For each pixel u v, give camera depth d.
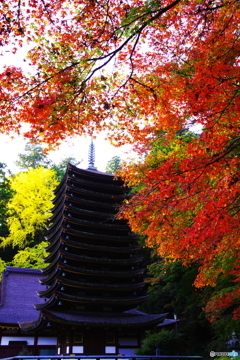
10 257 35.72
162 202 7.07
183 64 6.55
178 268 17.22
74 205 21.31
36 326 17.22
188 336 20.38
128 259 20.00
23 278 26.17
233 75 5.69
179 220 8.23
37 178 31.81
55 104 6.23
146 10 4.91
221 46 6.16
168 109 6.94
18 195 31.25
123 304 18.31
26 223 30.78
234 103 5.73
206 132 6.46
